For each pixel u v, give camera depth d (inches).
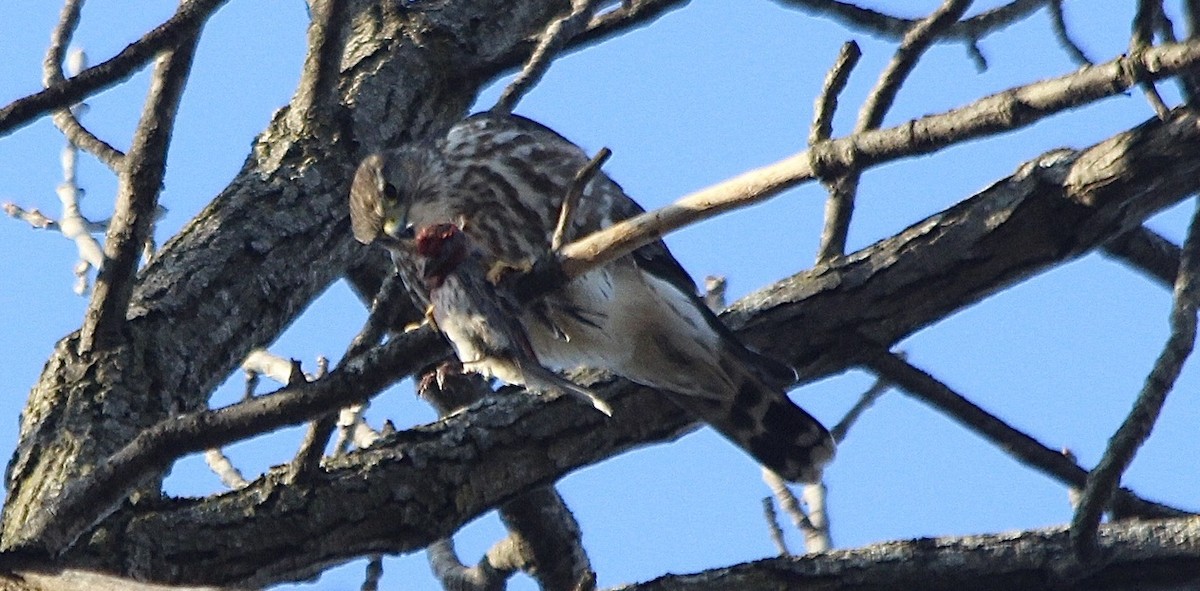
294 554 361.1
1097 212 366.6
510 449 382.6
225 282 406.0
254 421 299.1
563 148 450.6
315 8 454.6
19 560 310.5
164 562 350.6
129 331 385.1
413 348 294.7
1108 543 350.9
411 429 383.6
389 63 478.3
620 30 448.1
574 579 459.5
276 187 434.0
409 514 370.0
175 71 333.1
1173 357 331.3
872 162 261.7
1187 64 240.7
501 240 449.7
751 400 416.2
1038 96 252.7
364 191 430.6
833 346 395.2
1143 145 352.2
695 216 276.5
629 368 410.9
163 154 346.6
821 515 422.3
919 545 360.2
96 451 362.3
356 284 467.8
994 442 401.7
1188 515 373.7
